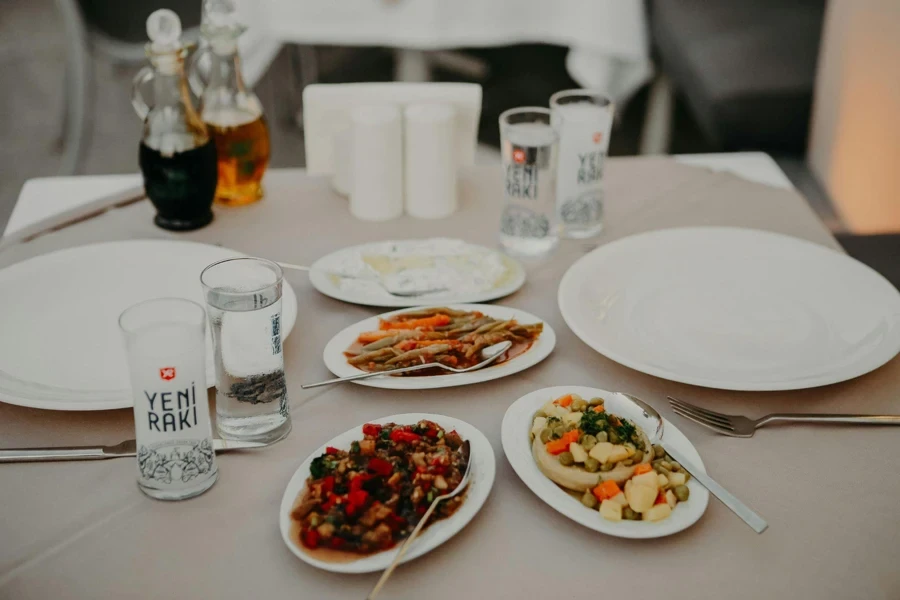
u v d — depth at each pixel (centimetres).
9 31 381
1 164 286
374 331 89
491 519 69
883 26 174
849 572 65
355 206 117
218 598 62
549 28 223
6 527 68
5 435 78
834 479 74
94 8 231
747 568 65
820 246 105
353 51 331
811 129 216
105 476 73
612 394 79
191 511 70
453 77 325
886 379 86
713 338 91
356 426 79
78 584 63
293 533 65
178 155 107
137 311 67
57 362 86
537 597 63
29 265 98
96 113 318
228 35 110
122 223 115
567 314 90
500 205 122
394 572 64
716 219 119
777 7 242
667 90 266
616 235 114
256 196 122
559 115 102
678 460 72
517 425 76
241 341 72
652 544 67
